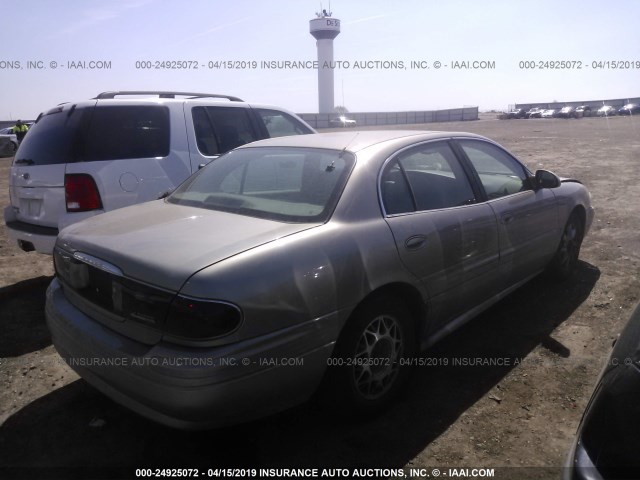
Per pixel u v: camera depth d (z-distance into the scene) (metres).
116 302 2.56
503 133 29.66
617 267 5.35
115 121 4.89
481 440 2.80
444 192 3.49
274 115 6.53
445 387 3.30
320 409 3.00
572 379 3.35
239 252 2.44
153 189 4.98
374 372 2.94
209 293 2.26
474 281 3.58
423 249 3.10
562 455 2.67
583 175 11.56
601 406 1.76
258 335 2.35
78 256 2.81
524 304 4.51
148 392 2.35
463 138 3.95
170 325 2.30
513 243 3.95
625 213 7.70
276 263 2.45
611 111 58.62
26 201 4.92
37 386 3.42
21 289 5.16
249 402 2.37
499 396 3.19
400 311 3.05
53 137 4.81
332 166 3.14
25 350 3.90
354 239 2.77
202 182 3.67
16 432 2.94
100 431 2.95
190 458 2.71
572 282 4.98
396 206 3.12
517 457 2.67
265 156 3.53
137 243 2.65
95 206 4.61
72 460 2.71
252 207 3.07
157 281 2.36
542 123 43.59
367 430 2.90
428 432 2.88
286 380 2.47
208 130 5.61
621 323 4.09
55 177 4.60
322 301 2.57
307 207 2.93
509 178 4.24
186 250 2.49
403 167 3.31
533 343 3.84
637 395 1.66
